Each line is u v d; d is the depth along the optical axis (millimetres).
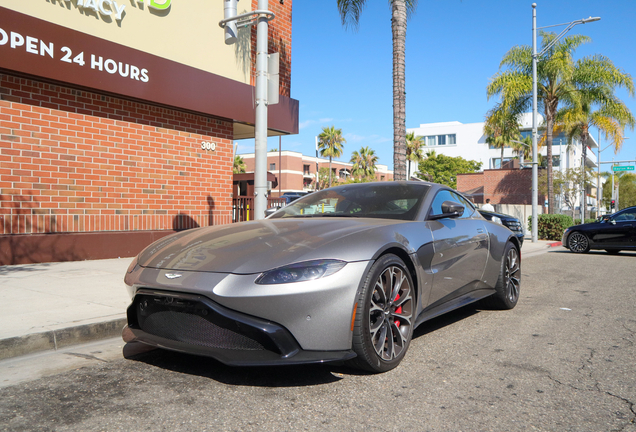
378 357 2869
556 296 5789
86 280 5594
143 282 2855
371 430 2184
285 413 2354
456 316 4621
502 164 47562
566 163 46500
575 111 22891
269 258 2701
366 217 3770
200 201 9406
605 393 2633
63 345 3475
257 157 6250
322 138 59812
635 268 8961
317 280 2617
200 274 2699
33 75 6652
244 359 2572
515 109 23250
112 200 7918
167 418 2293
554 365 3109
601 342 3664
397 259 3061
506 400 2531
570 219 20078
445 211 3812
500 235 4773
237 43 10086
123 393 2602
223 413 2352
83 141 7504
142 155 8352
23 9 6656
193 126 9227
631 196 59812
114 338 3746
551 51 22031
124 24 7992
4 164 6617
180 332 2768
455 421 2277
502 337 3805
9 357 3209
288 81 11375
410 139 58125
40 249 6934
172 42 8789
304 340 2602
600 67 21844
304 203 4301
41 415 2322
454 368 3043
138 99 8078
